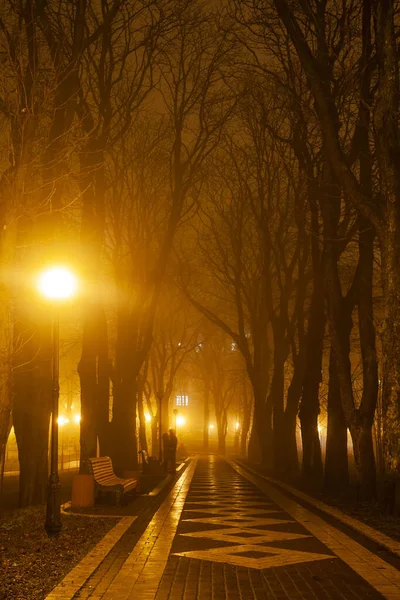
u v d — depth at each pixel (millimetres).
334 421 30812
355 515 21188
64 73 23250
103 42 32406
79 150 24078
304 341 43875
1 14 20922
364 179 26469
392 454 20234
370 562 14023
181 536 17484
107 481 25203
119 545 15891
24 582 11789
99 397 34469
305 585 12039
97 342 30984
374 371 25594
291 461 43906
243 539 17016
